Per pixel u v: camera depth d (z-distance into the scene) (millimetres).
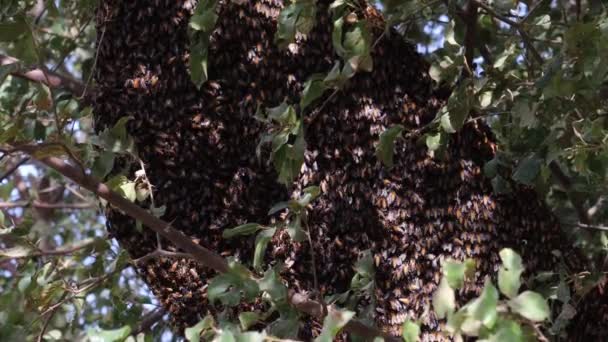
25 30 2889
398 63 3027
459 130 3018
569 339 3000
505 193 2998
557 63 3014
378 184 3008
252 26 3023
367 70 2939
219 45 3021
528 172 2971
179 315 3037
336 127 3010
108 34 3043
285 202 2891
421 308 2982
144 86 3025
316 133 3010
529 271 2994
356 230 3004
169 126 3023
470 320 2594
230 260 2883
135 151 2971
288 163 2898
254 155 3018
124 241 3043
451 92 3041
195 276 3018
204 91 3021
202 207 3021
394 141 2980
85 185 2869
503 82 3121
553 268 3008
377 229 3000
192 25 2916
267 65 3021
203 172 3021
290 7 2916
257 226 2885
